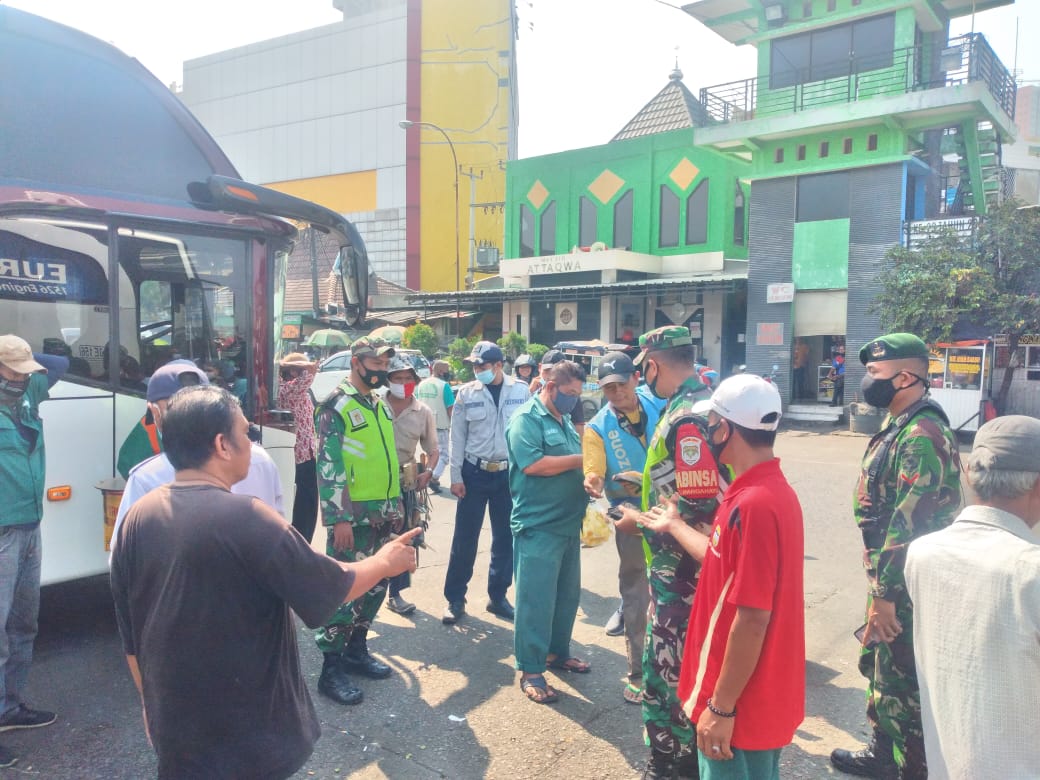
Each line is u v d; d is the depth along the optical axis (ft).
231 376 16.61
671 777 10.39
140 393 15.40
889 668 9.66
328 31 138.82
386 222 133.90
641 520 9.82
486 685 14.06
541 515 13.56
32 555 11.91
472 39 130.41
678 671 10.05
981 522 6.47
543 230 87.71
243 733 6.77
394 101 133.08
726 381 7.75
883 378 10.09
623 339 76.02
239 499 6.81
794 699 7.38
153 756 11.39
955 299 50.85
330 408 14.02
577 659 14.80
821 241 60.80
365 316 17.90
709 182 75.31
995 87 58.85
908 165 58.54
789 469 39.11
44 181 14.51
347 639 13.50
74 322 14.69
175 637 6.58
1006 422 6.53
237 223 16.40
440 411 31.12
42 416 14.17
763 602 7.00
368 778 10.98
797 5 63.05
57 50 15.14
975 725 6.06
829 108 57.77
